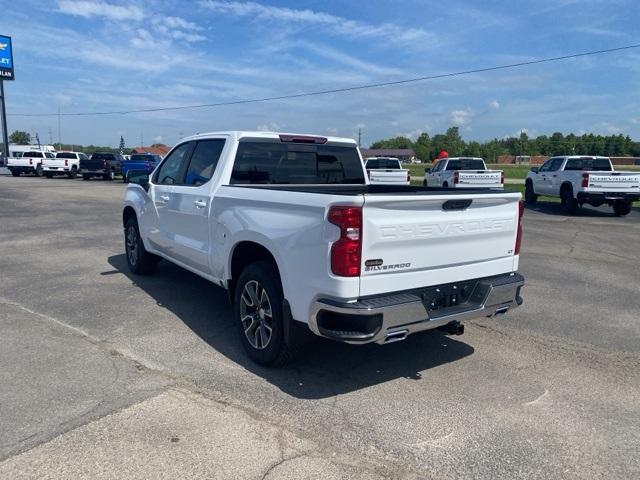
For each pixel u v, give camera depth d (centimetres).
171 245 630
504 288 451
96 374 435
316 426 360
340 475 306
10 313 594
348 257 368
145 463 313
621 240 1199
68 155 4181
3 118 4944
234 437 343
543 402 403
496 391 420
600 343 529
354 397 405
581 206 2089
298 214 405
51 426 352
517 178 4666
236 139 541
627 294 721
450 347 513
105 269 819
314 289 389
